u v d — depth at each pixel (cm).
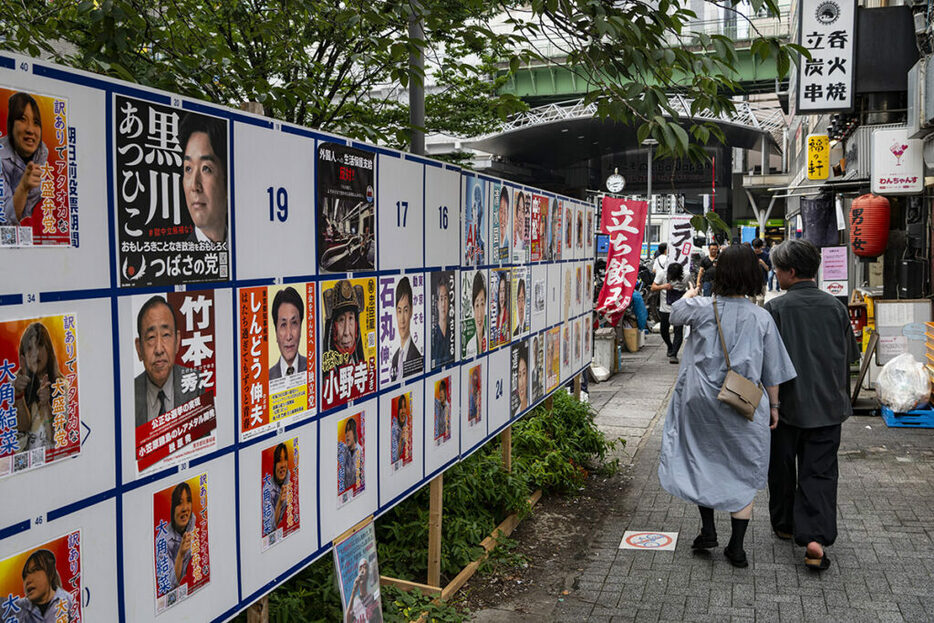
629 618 434
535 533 575
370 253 358
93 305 208
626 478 706
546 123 4478
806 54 362
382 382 374
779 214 6750
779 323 500
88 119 204
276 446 291
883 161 1103
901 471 690
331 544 332
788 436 521
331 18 561
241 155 264
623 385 1180
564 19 396
